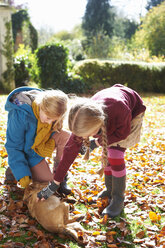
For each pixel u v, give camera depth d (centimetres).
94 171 332
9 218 230
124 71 1206
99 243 205
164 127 589
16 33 1805
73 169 335
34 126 247
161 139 494
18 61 1117
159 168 353
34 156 258
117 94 222
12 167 246
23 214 235
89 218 238
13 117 245
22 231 214
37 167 256
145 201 269
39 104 239
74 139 206
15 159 247
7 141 250
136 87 1245
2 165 323
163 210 255
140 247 206
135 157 394
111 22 2888
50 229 212
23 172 242
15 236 209
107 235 216
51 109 221
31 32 1744
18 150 251
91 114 180
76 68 1223
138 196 278
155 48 2081
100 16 2866
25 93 254
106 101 208
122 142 239
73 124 184
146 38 2112
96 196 275
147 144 457
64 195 263
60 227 211
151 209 259
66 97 229
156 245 207
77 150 209
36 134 252
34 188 243
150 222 237
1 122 525
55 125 255
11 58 1060
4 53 1047
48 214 210
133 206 259
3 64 1062
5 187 276
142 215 245
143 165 364
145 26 2161
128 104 224
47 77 1070
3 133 450
